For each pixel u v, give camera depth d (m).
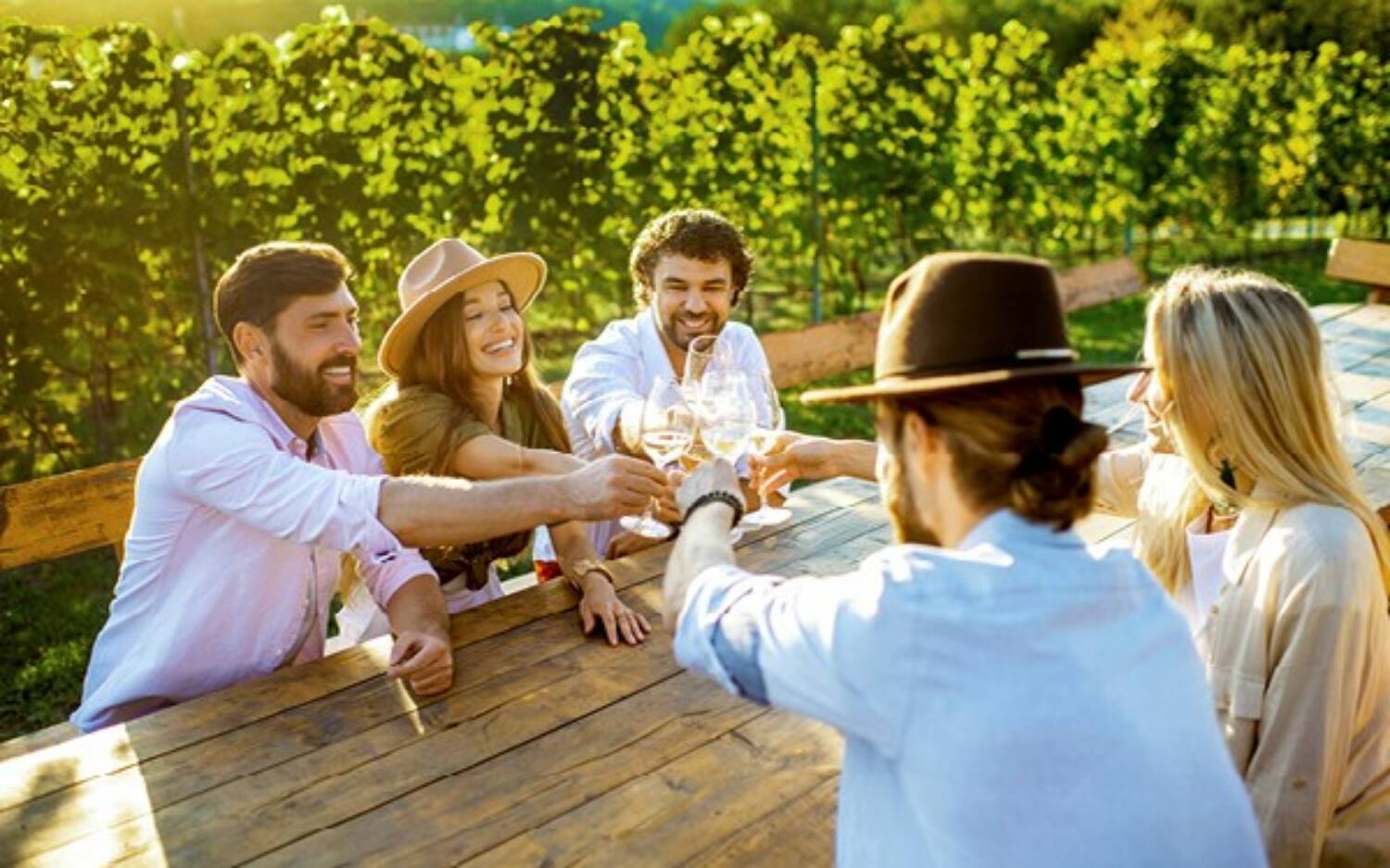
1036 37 8.51
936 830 0.97
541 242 6.62
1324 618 1.52
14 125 4.88
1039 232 8.91
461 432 2.28
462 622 2.02
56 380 5.26
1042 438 0.99
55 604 4.47
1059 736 0.93
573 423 2.81
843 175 7.67
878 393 1.01
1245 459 1.61
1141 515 1.95
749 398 1.90
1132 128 8.98
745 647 1.06
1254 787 1.61
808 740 1.63
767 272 8.46
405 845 1.41
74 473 2.66
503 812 1.47
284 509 1.92
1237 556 1.66
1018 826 0.93
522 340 2.42
